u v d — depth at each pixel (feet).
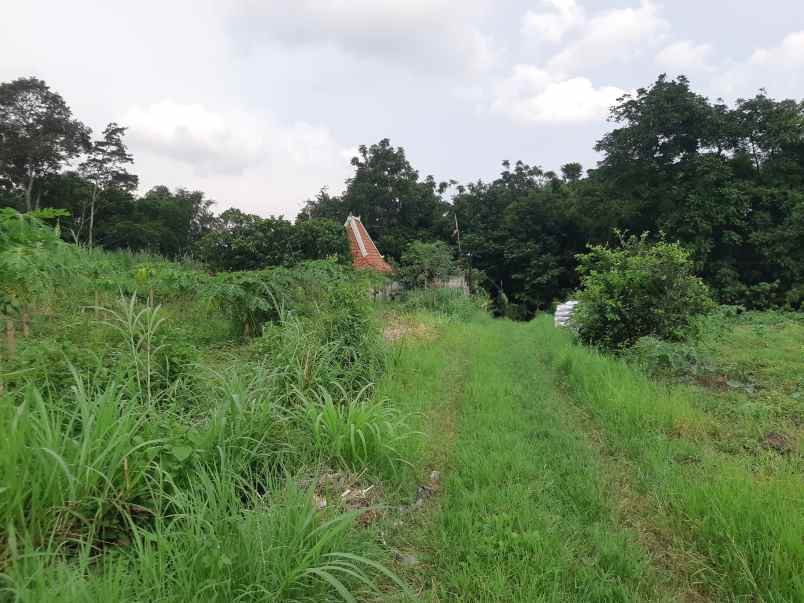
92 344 13.62
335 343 18.58
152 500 8.47
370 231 128.67
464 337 36.47
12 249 12.92
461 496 11.45
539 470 12.91
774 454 13.43
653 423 16.19
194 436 10.11
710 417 16.55
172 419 10.80
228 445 10.48
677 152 90.07
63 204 117.39
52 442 8.04
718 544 9.56
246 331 28.86
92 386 11.34
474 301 76.07
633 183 96.78
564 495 11.78
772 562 8.55
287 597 7.16
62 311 22.39
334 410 12.88
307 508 8.45
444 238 134.62
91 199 118.11
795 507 10.11
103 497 7.87
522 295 123.03
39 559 6.54
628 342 28.02
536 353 33.24
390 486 11.82
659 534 10.37
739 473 11.56
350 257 69.15
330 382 15.98
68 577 6.16
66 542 7.54
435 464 13.69
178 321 27.76
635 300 27.89
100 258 37.86
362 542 8.93
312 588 7.47
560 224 123.24
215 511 8.11
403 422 14.96
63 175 121.80
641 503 11.57
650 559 9.37
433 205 133.08
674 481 11.93
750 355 26.17
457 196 141.79
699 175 81.25
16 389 10.69
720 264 77.56
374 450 12.62
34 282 14.35
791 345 28.89
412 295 63.87
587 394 19.93
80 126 119.34
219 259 60.90
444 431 16.21
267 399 12.51
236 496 9.14
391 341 28.14
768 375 22.30
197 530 7.52
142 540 8.10
